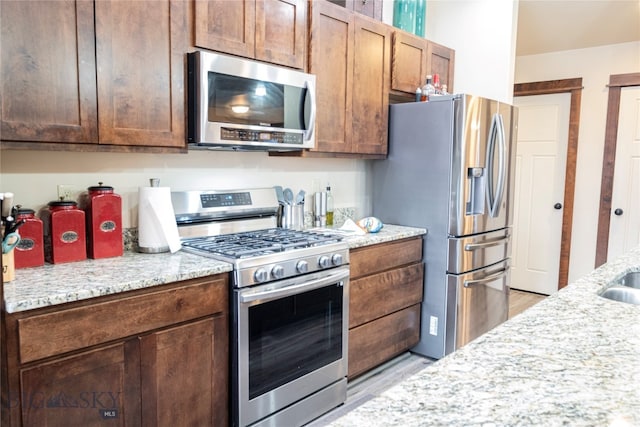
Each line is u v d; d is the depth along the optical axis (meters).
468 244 2.93
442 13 3.76
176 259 1.96
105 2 1.74
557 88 4.50
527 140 4.73
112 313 1.56
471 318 3.02
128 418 1.63
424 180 3.02
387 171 3.20
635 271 1.96
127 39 1.81
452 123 2.85
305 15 2.48
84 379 1.51
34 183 1.88
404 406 0.76
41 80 1.61
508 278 3.41
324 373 2.33
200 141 2.01
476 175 2.95
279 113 2.31
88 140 1.73
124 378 1.61
